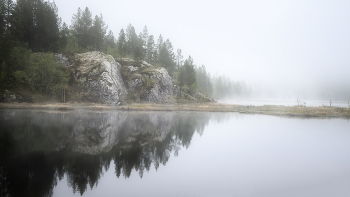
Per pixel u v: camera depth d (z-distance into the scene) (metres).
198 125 25.69
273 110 48.47
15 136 14.60
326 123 29.80
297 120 33.16
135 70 63.84
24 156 10.48
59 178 8.09
